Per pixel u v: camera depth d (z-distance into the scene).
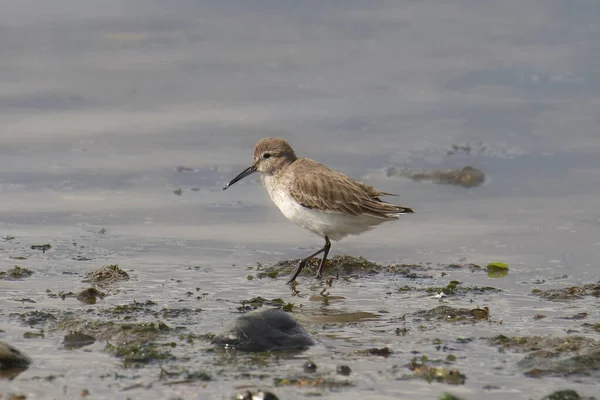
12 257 13.26
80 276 12.52
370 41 23.27
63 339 9.99
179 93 20.61
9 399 8.42
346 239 14.67
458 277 12.82
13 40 22.59
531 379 8.99
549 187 16.73
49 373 9.03
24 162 17.39
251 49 22.73
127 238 14.30
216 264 13.30
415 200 16.30
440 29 24.06
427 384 8.87
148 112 19.73
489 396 8.59
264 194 16.67
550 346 9.77
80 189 16.41
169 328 10.38
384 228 15.16
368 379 8.97
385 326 10.67
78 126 19.00
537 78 21.38
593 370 9.16
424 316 11.07
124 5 24.84
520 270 13.08
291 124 19.28
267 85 21.00
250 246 14.21
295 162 14.12
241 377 8.97
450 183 17.00
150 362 9.33
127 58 22.02
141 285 12.20
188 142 18.47
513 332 10.42
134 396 8.52
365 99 20.42
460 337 10.23
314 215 13.47
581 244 14.16
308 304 11.61
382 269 13.22
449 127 19.25
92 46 22.56
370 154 18.14
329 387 8.75
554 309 11.33
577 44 23.00
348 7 25.45
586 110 19.91
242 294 11.96
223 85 20.92
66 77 21.05
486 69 21.81
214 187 16.80
